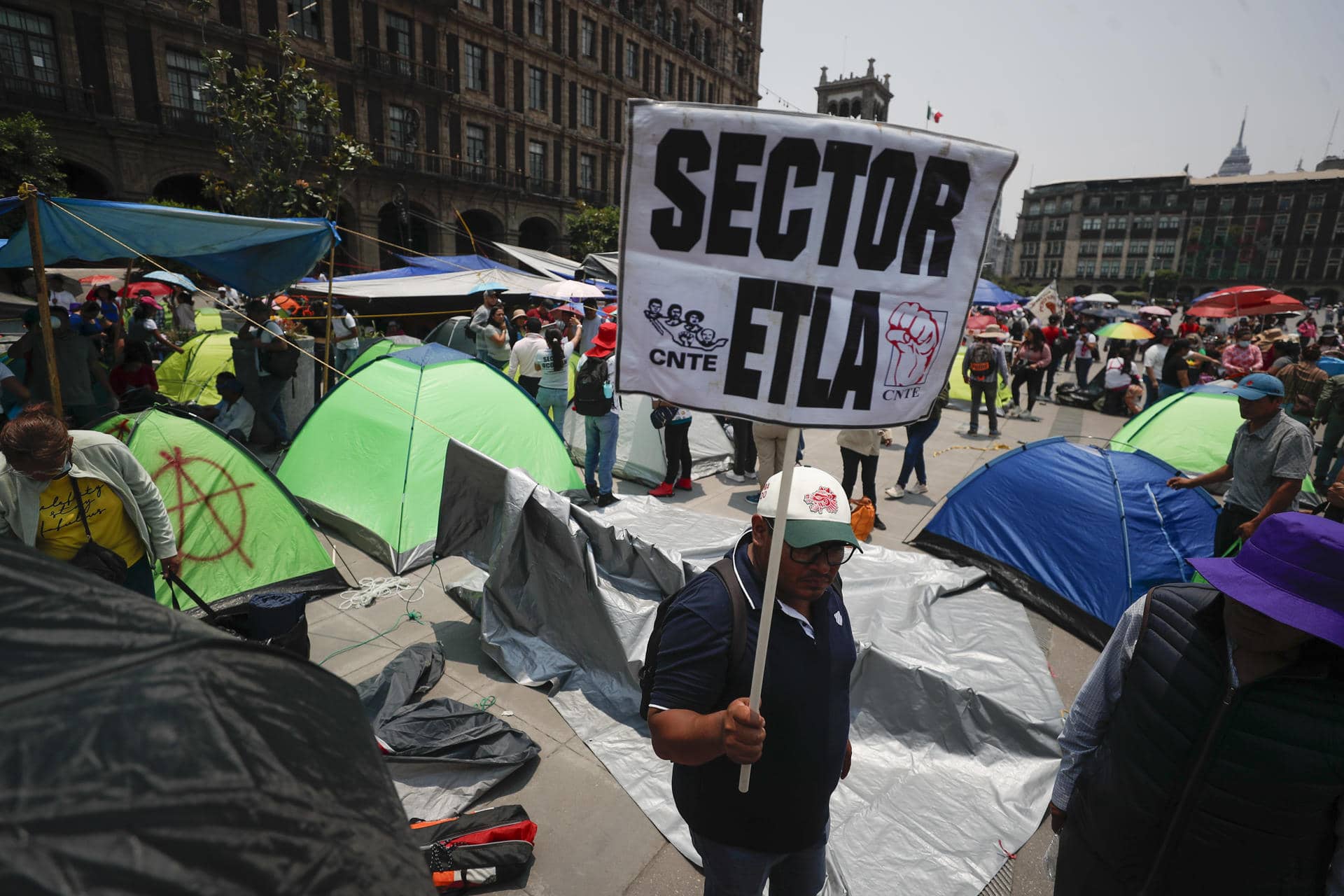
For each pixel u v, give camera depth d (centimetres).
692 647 166
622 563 412
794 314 160
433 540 530
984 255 165
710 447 841
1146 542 457
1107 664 190
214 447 442
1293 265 7956
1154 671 167
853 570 514
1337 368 952
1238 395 398
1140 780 167
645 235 158
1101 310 3672
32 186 428
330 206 1822
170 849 51
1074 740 198
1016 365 1264
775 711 169
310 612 447
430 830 268
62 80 2084
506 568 404
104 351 963
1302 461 381
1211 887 158
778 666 169
